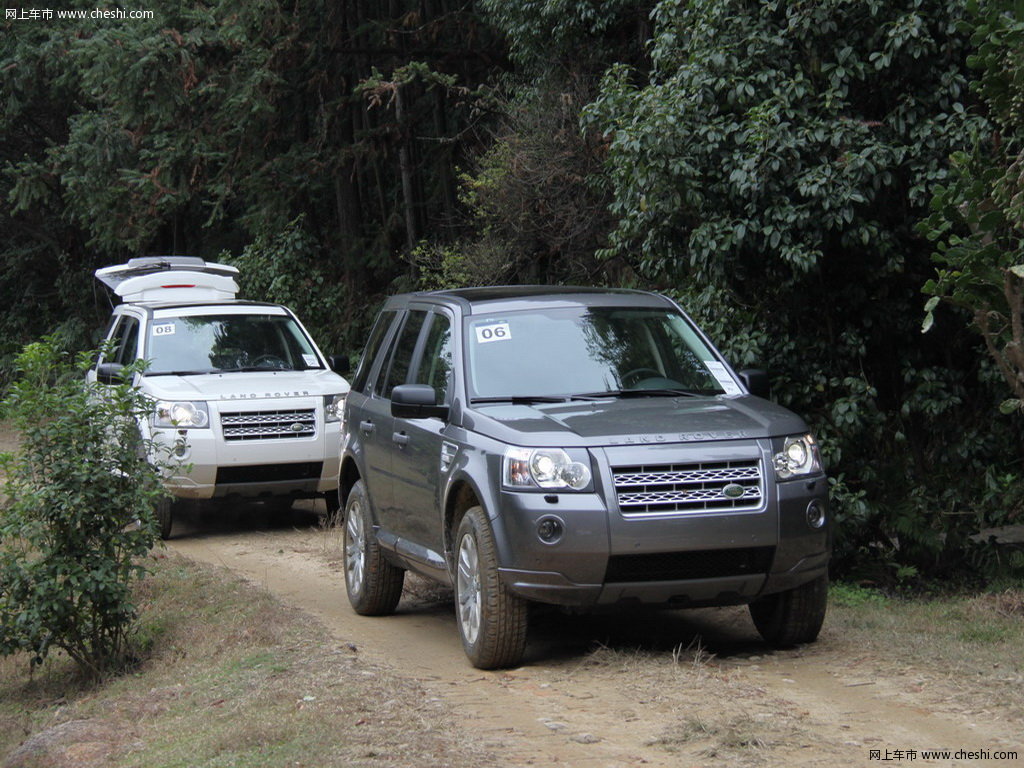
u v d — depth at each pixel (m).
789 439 7.53
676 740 6.02
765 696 6.76
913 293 11.32
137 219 25.17
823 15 10.35
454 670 7.71
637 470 7.18
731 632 8.59
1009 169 8.06
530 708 6.72
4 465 9.45
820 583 7.71
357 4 25.41
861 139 10.30
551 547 7.09
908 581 11.65
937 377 11.44
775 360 11.44
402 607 10.05
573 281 19.73
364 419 9.82
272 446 13.48
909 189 10.60
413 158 27.14
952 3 10.06
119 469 9.66
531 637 8.55
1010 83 8.27
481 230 21.41
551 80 19.45
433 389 8.23
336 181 26.55
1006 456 11.67
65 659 10.52
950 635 8.29
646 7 18.22
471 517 7.62
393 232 27.17
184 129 23.52
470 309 8.66
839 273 11.27
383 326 10.28
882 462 11.78
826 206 10.05
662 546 7.08
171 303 15.71
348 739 6.18
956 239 8.56
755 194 10.32
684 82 10.85
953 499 11.41
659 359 8.49
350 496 9.99
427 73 22.20
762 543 7.23
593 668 7.55
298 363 15.12
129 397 9.74
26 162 29.47
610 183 17.70
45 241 34.59
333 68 25.44
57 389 9.55
